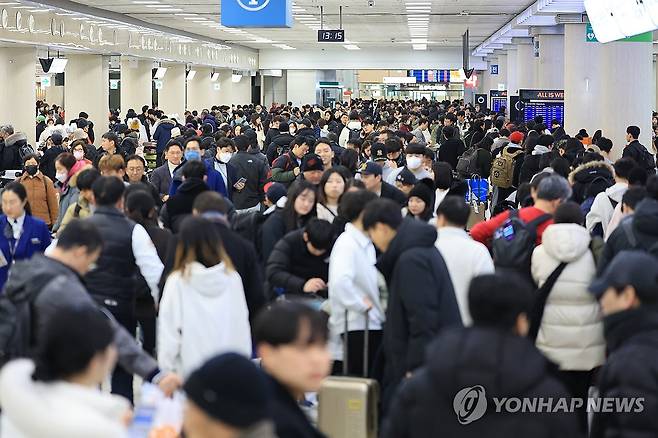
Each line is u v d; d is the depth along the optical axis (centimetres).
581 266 650
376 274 675
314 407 679
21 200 839
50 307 502
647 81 2183
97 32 3109
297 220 820
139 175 1052
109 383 820
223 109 3753
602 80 2233
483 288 375
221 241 601
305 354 366
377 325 677
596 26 1888
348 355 676
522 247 682
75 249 532
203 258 580
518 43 4041
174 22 3575
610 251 657
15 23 2494
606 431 402
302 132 1717
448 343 363
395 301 569
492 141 1944
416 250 568
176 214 849
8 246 841
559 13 2825
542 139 1505
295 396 373
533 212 740
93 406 338
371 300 672
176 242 643
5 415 333
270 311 370
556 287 650
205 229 582
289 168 1311
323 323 373
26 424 317
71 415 319
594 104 2852
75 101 3416
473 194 1925
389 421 380
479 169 1717
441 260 573
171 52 3984
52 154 1612
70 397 337
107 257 695
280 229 817
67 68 3409
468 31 3941
